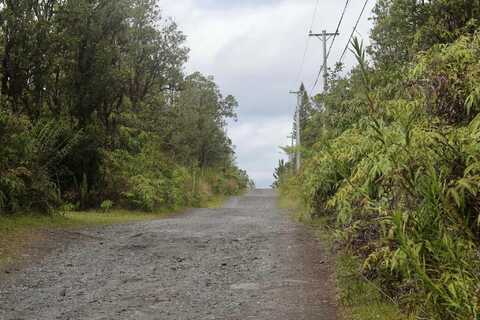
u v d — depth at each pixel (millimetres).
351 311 5824
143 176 22984
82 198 20234
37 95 17875
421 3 9320
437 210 3893
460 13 8211
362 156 6109
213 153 43812
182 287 7469
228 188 43219
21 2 16188
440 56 5152
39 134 15523
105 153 21141
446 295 3521
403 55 10453
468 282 3516
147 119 30344
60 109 19188
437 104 5000
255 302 6586
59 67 18359
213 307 6418
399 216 3842
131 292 7238
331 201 6105
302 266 8664
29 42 16344
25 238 11430
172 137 34906
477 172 4180
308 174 12906
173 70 30859
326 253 9461
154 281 7879
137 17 26625
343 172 5484
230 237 12172
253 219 17172
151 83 30797
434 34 8484
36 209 14961
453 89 4887
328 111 13125
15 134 14445
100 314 6215
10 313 6301
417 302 4191
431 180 3957
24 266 9000
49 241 11430
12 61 16484
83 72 18828
